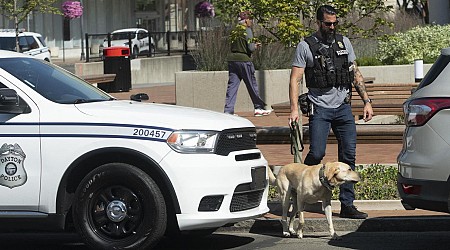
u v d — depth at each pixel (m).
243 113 22.00
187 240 10.45
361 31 14.08
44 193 9.17
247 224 10.81
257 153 9.64
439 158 8.52
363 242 9.96
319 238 10.27
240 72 20.00
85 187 9.09
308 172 9.77
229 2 13.28
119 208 9.04
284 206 10.23
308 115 10.54
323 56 10.37
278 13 12.99
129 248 8.99
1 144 9.23
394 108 16.78
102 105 9.53
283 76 22.58
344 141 10.55
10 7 33.03
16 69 9.73
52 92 9.64
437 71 8.83
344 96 10.50
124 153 9.01
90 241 9.11
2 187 9.22
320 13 10.40
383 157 15.34
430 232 10.49
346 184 10.62
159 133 8.99
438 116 8.57
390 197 11.48
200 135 9.02
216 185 8.95
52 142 9.16
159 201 8.96
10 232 11.11
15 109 9.27
